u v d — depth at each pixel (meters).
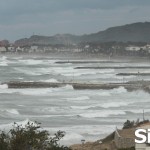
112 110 154.50
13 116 142.88
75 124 131.00
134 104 172.38
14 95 199.75
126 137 92.50
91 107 162.75
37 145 52.06
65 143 106.31
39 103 173.25
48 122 133.38
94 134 117.38
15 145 51.22
